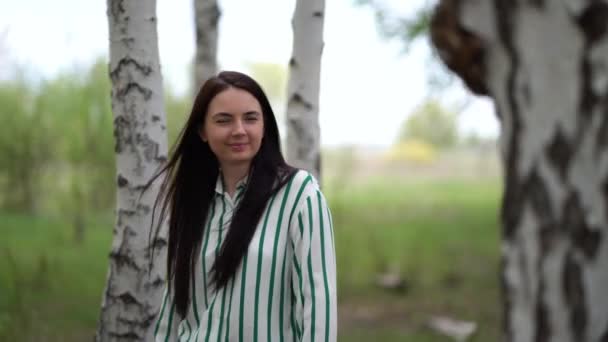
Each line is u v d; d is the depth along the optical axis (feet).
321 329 6.27
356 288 27.53
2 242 28.07
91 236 33.17
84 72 32.78
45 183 35.04
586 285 3.51
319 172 12.39
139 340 9.78
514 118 3.74
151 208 9.68
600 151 3.42
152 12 9.66
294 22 12.03
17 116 32.86
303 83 12.05
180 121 32.73
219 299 6.66
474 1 3.86
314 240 6.46
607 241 3.44
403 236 38.65
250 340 6.54
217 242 6.88
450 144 102.37
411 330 21.47
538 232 3.66
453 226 45.19
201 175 7.17
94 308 21.13
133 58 9.52
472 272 30.40
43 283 21.67
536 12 3.58
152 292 9.73
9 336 15.75
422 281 28.66
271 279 6.55
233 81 6.86
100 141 33.50
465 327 20.68
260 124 6.82
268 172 6.79
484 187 83.35
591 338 3.51
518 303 3.82
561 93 3.52
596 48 3.40
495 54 3.80
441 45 4.12
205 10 17.51
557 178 3.56
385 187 78.28
